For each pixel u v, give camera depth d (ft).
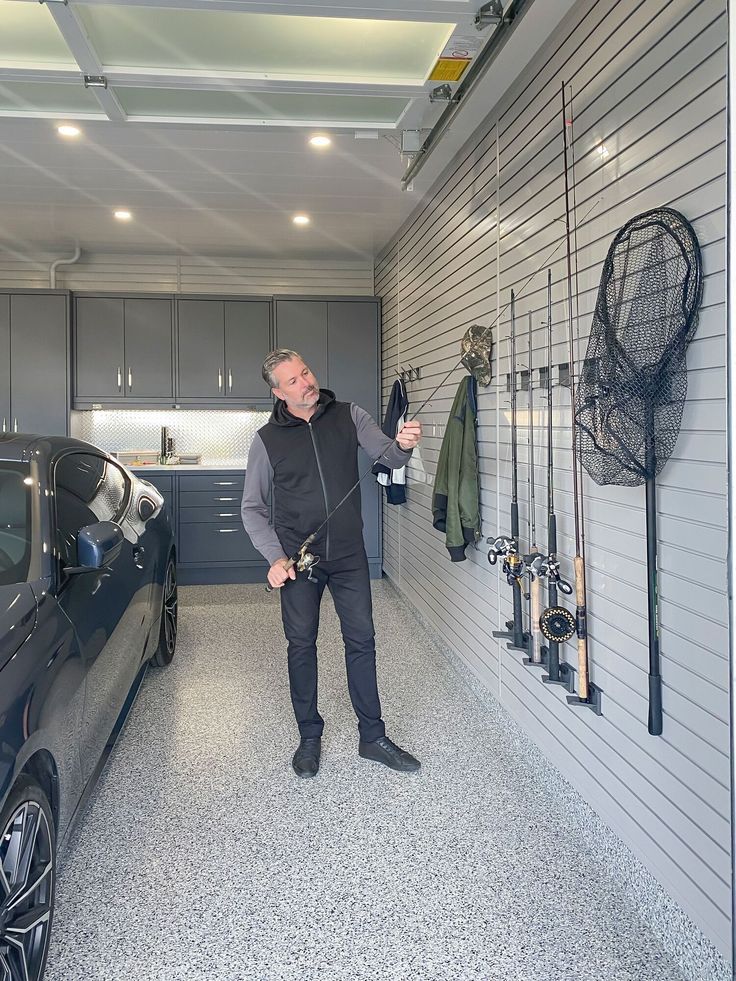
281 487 8.84
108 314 19.63
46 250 20.17
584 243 7.43
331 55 8.13
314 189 14.52
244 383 20.13
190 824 7.69
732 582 3.59
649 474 5.72
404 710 10.85
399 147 10.91
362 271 21.59
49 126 10.97
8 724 4.74
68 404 19.31
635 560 6.43
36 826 5.04
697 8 5.45
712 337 5.23
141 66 8.34
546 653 8.36
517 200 9.46
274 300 20.01
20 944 4.78
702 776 5.39
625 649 6.63
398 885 6.61
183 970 5.55
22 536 6.71
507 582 9.70
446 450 11.57
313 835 7.48
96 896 6.45
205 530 19.63
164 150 12.26
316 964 5.61
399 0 6.81
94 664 6.91
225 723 10.38
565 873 6.82
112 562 8.39
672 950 5.72
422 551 15.40
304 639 9.03
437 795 8.32
